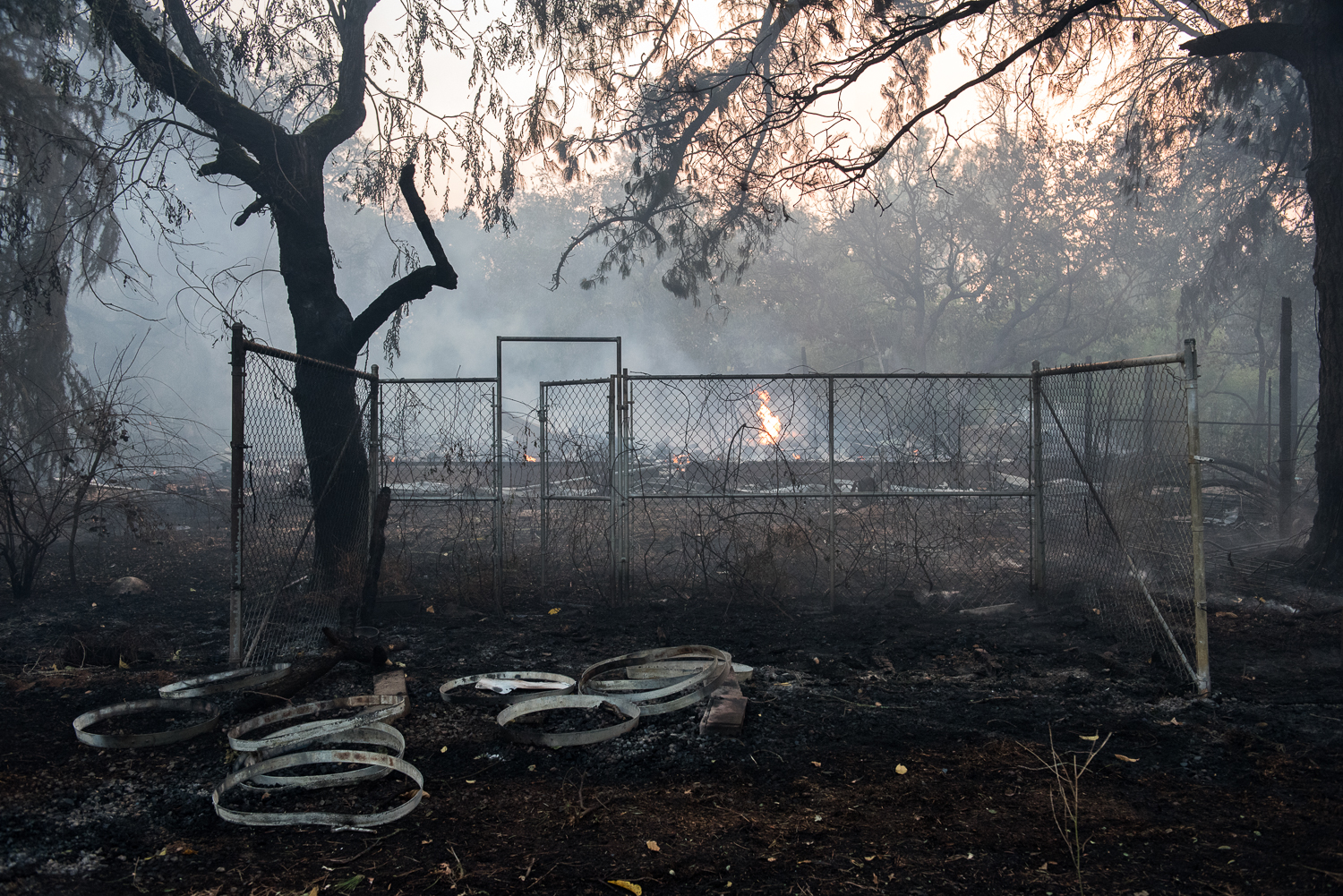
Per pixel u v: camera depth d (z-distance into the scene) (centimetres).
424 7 918
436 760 416
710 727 439
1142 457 595
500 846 326
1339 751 414
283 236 861
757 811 355
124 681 546
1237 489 1345
